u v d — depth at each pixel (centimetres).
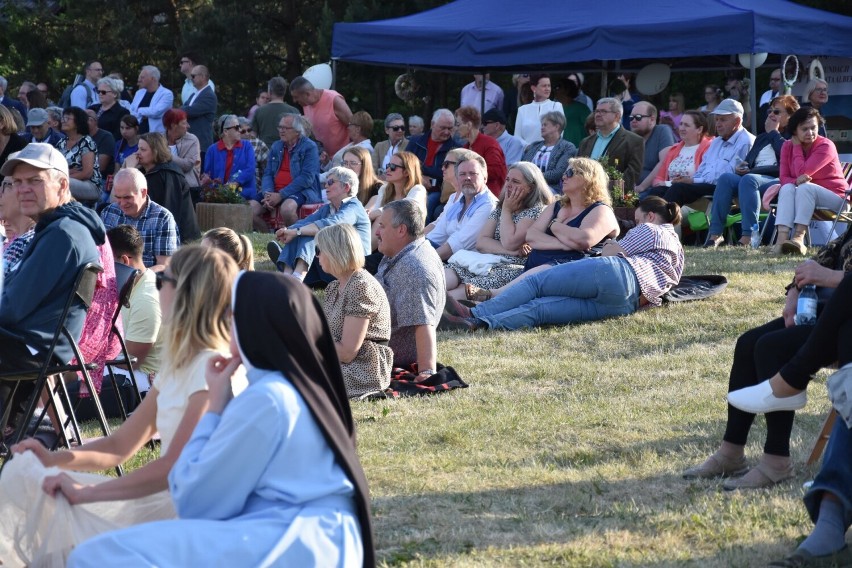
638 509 473
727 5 1339
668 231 902
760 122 1463
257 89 2678
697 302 908
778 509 461
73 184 1280
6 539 357
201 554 291
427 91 2491
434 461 557
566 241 906
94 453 376
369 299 676
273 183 1385
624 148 1216
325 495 304
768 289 938
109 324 559
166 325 362
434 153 1272
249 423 297
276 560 293
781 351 470
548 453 568
